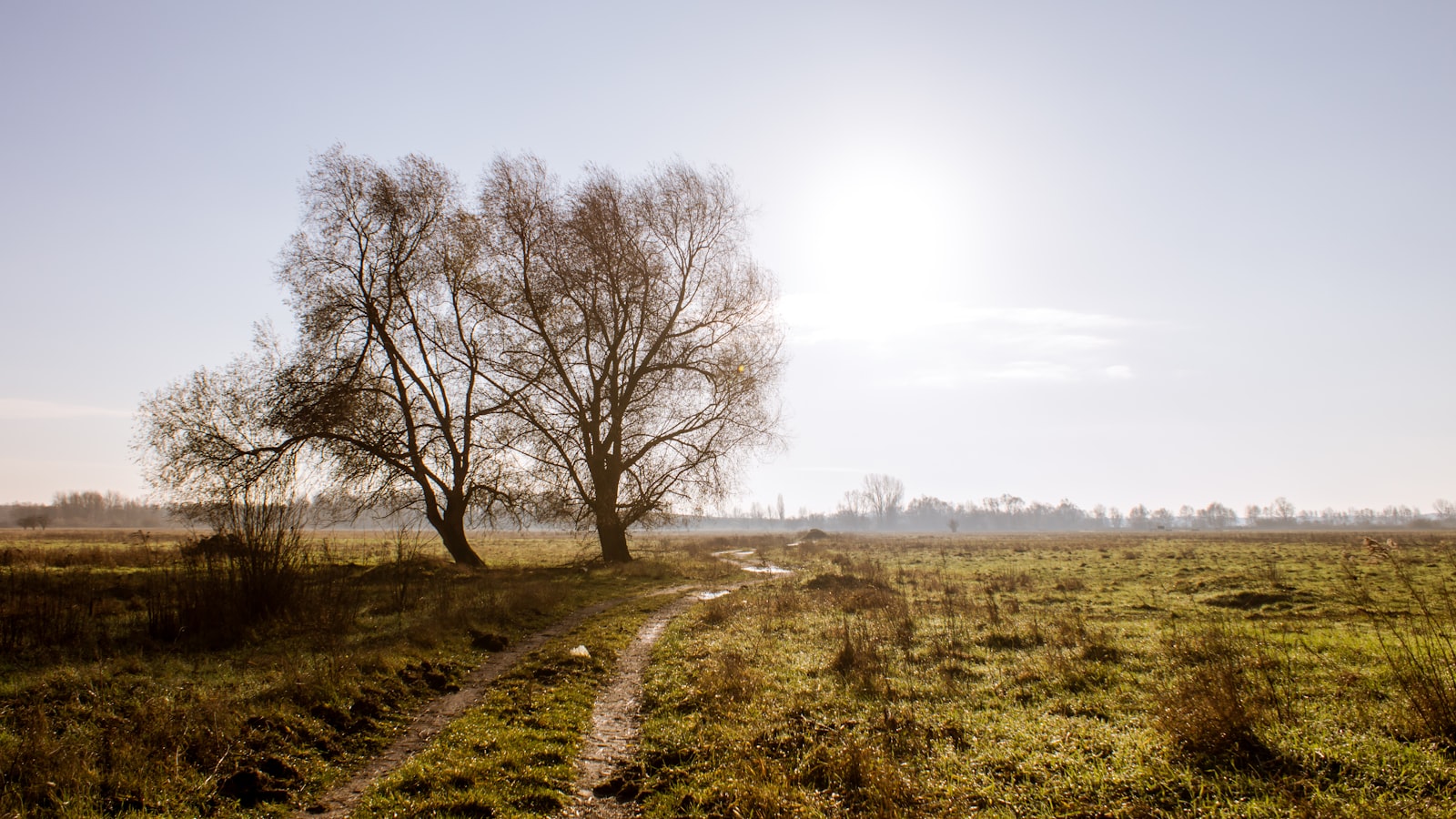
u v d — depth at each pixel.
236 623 14.51
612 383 34.84
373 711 10.56
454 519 32.41
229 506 16.84
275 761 8.31
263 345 28.41
